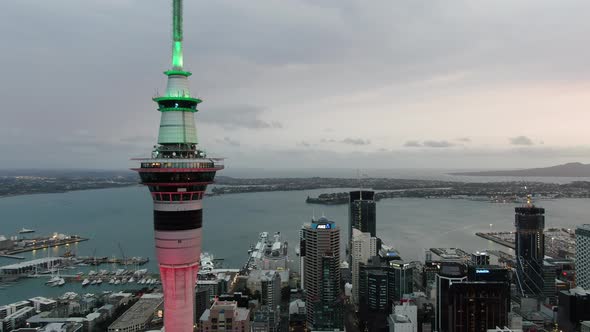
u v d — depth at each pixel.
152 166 109.81
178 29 112.44
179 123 111.81
